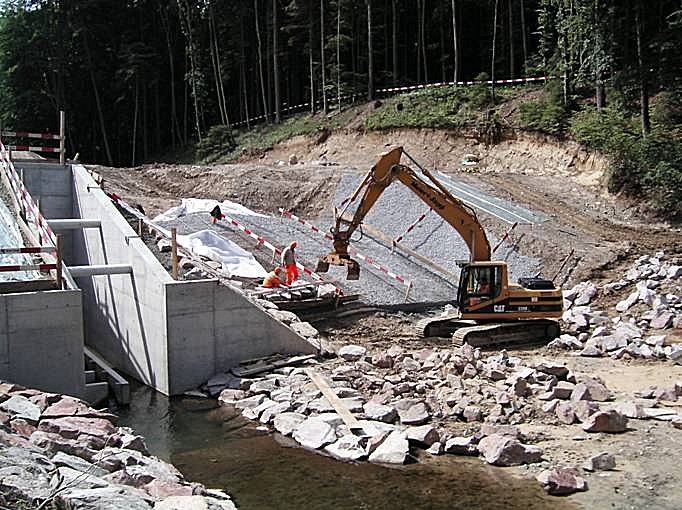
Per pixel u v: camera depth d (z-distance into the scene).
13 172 21.86
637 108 34.19
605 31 32.94
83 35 56.47
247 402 15.62
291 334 18.38
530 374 15.62
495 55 49.09
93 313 22.47
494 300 19.88
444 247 25.86
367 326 20.45
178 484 9.83
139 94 58.53
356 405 14.53
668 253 25.05
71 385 15.81
